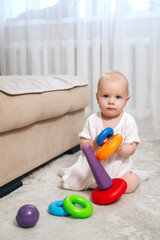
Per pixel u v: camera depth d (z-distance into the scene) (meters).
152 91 2.39
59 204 1.12
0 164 1.24
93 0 2.47
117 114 1.32
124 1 2.37
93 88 2.53
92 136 1.36
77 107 1.89
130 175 1.29
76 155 1.93
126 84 1.30
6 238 0.92
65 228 0.98
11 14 2.71
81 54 2.56
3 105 1.17
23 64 2.75
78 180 1.32
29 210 0.97
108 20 2.46
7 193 1.28
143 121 2.45
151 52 2.37
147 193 1.28
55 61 2.66
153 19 2.34
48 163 1.75
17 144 1.35
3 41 2.76
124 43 2.42
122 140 1.20
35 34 2.66
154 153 1.94
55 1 2.59
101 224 1.00
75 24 2.57
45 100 1.48
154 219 1.04
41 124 1.56
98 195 1.16
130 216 1.06
